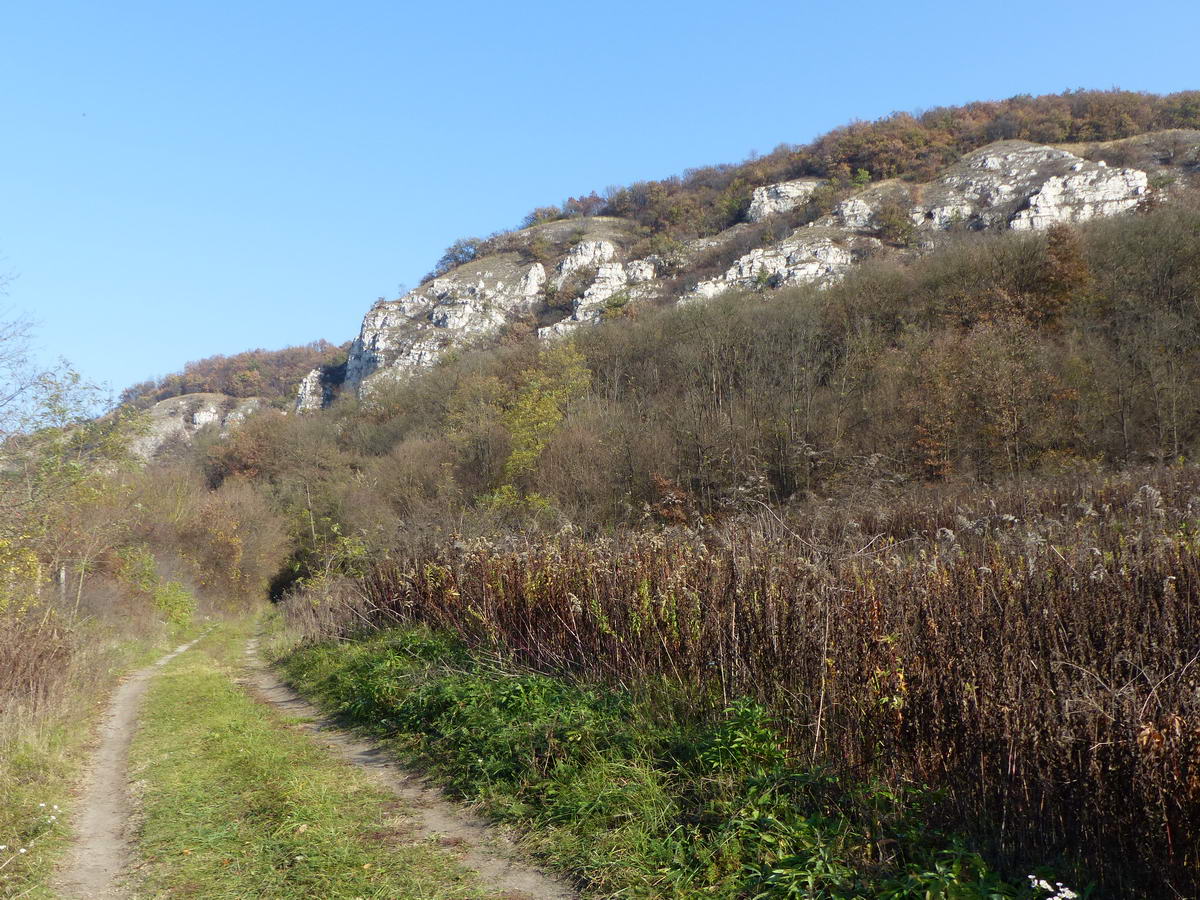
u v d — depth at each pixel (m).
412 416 51.50
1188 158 85.56
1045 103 103.25
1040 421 31.42
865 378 38.31
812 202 97.62
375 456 49.25
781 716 5.69
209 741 8.47
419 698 8.30
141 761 7.99
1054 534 8.80
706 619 6.90
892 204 89.25
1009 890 3.64
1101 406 31.66
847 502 17.64
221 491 44.38
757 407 38.34
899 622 5.57
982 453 31.44
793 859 4.19
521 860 4.89
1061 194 80.56
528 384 45.00
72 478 16.81
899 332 42.69
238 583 38.97
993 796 4.32
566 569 9.65
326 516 41.53
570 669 8.27
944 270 43.69
